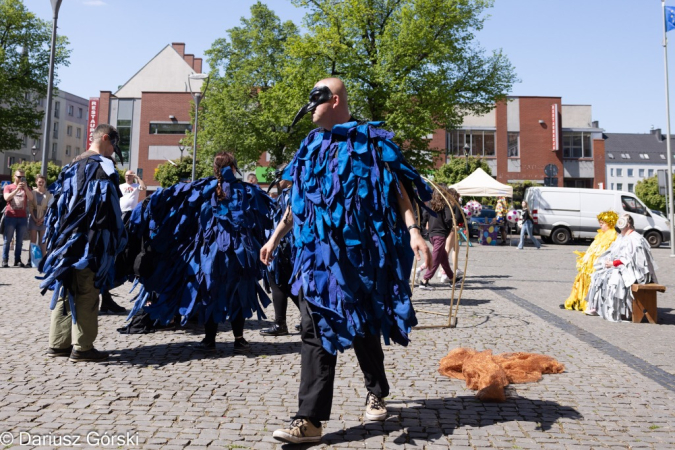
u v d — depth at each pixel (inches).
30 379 146.9
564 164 1716.3
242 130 1239.5
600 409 133.9
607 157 4461.1
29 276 382.9
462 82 948.0
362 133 111.1
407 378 157.4
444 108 902.4
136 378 151.2
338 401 134.8
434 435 114.0
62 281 160.7
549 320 262.7
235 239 185.9
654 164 4426.7
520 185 1563.7
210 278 180.9
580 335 229.1
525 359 173.2
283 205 200.8
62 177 166.7
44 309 255.9
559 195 917.8
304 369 109.0
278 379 153.6
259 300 195.5
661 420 126.6
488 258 623.2
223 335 214.2
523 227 792.3
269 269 207.0
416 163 941.8
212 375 156.3
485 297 332.5
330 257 106.8
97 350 173.0
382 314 107.8
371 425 119.1
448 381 155.2
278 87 962.1
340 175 108.3
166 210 189.2
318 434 108.7
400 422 121.3
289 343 201.0
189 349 188.4
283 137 1146.7
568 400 140.6
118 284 203.2
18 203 440.1
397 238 110.0
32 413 121.1
